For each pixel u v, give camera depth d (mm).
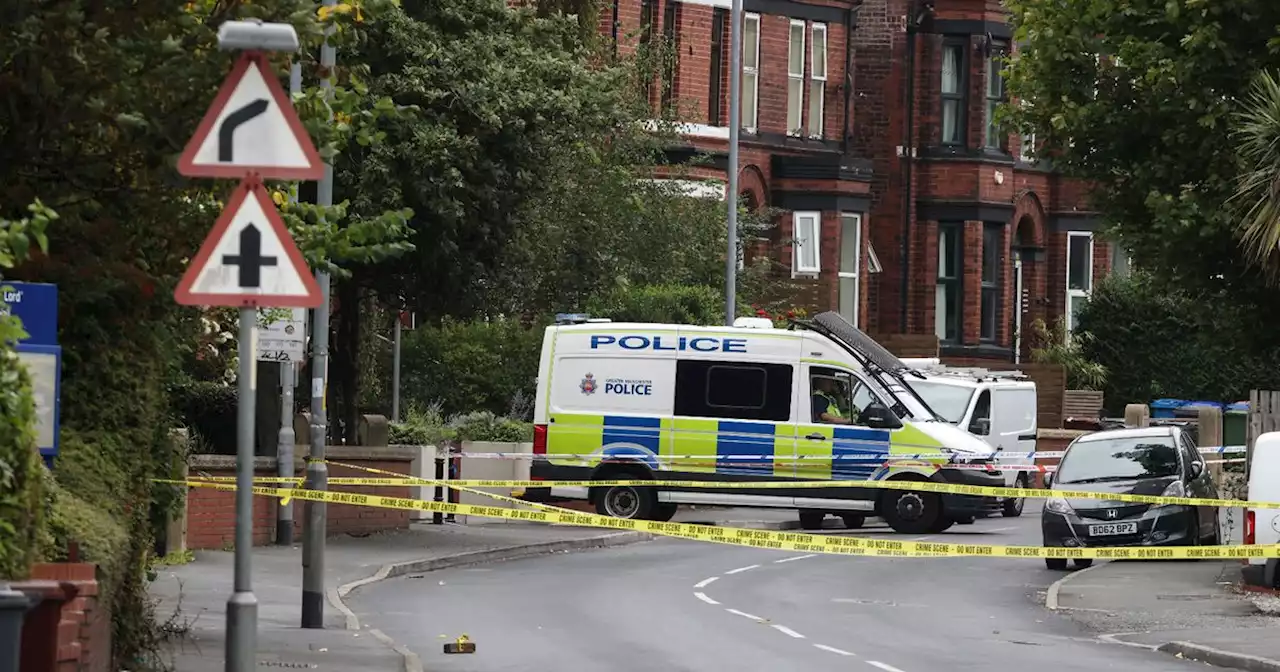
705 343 101750
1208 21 72375
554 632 57281
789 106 160500
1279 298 76562
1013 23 81375
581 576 78062
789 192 158000
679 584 75188
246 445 32344
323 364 56906
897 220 168250
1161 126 75750
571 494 101812
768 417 101188
